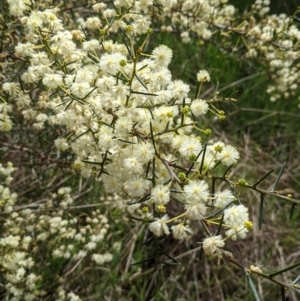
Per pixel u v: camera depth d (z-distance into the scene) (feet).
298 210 1.03
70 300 0.76
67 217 0.81
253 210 0.98
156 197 0.41
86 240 0.84
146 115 0.46
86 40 0.58
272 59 0.93
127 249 0.89
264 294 0.89
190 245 0.95
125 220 0.85
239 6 1.21
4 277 0.73
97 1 0.72
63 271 0.84
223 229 0.96
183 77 1.19
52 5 0.66
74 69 0.52
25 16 0.54
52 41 0.54
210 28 0.87
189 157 0.41
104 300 0.85
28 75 0.53
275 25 0.90
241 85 1.21
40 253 0.79
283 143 1.19
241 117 1.19
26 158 0.89
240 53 0.95
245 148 1.10
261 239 0.97
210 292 0.89
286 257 0.97
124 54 0.51
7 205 0.72
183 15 0.82
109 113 0.47
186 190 0.39
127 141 0.44
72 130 0.53
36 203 0.79
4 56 0.58
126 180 0.47
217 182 0.98
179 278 0.92
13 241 0.68
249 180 1.04
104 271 0.87
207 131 0.45
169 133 0.46
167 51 0.46
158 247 0.43
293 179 1.07
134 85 0.47
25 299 0.72
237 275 0.93
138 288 0.88
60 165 0.74
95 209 0.86
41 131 0.70
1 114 0.55
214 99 0.50
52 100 0.62
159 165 0.46
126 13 0.55
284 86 1.02
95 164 0.51
